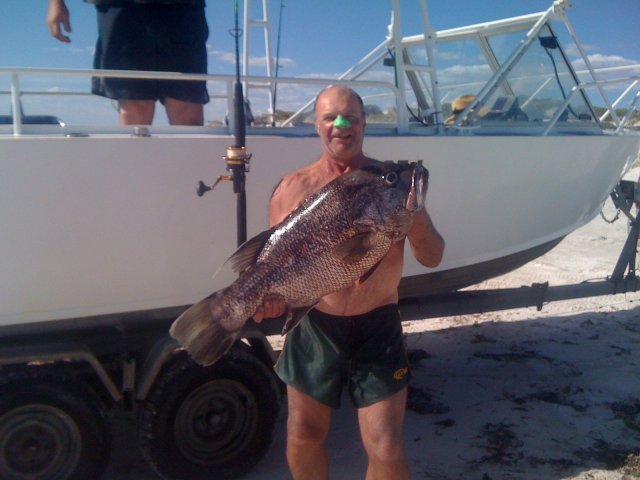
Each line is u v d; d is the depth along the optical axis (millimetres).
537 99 3926
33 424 2533
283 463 2994
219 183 2830
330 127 1972
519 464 2947
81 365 2688
